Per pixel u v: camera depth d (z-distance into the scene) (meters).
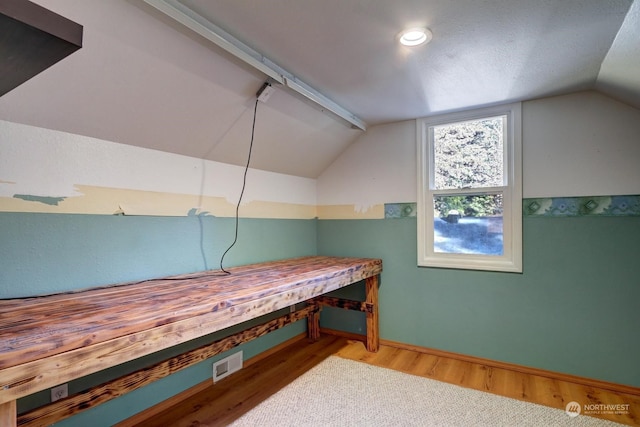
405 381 2.46
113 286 1.80
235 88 2.01
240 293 1.61
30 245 1.59
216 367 2.48
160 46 1.54
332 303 3.23
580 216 2.44
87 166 1.78
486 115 2.77
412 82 2.26
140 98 1.73
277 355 2.97
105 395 1.55
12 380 0.85
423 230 3.04
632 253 2.30
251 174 2.84
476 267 2.80
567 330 2.48
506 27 1.59
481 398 2.21
